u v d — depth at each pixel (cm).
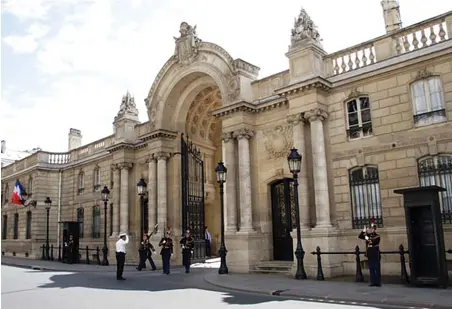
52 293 1365
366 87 1788
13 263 3038
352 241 1752
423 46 1639
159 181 2664
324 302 1114
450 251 1326
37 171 3878
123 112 3070
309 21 1939
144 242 2352
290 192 2088
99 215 3419
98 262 2825
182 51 2562
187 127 2842
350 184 1802
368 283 1423
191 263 2572
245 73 2231
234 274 1897
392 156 1684
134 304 1112
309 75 1855
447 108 1555
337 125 1859
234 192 2148
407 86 1673
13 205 4353
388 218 1664
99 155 3447
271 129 2134
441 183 1562
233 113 2172
